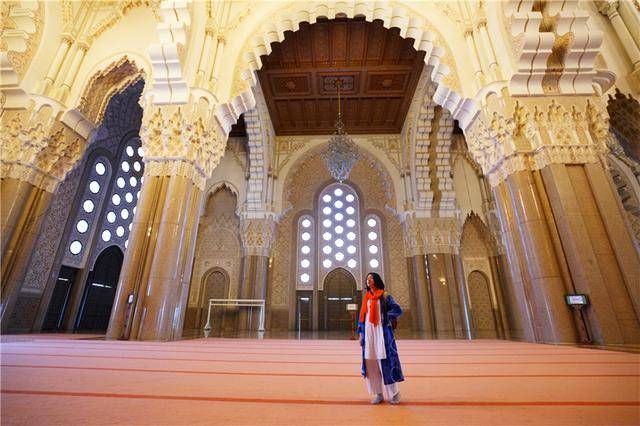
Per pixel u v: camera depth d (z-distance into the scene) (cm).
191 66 560
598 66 607
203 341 534
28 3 579
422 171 1068
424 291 987
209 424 126
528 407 152
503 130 508
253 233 1073
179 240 496
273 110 1134
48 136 558
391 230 1220
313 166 1317
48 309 860
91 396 165
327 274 1200
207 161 575
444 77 593
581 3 693
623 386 190
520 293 484
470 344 497
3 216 512
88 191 988
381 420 133
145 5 656
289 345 484
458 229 1038
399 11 648
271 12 665
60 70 600
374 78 1009
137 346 394
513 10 527
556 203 460
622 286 416
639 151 664
